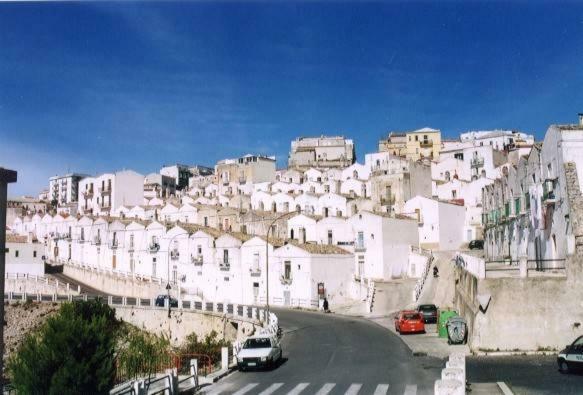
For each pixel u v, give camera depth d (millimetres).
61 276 93562
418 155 136250
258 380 30188
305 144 154875
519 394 23906
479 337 33031
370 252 73562
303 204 98250
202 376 31484
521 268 33125
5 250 17578
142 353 37625
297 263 69562
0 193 17375
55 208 150500
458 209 88625
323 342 41719
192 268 81312
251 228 88625
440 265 72875
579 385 24938
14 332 67000
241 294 75188
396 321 45750
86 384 22375
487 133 141625
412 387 26078
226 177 129750
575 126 39156
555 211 40062
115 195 128750
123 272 87688
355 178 107688
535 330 32500
